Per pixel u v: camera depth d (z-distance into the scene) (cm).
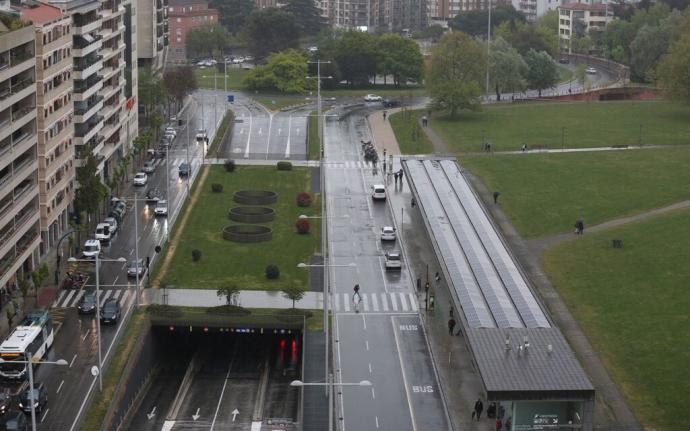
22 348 18475
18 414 16925
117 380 18662
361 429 17375
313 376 19212
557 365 17200
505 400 16388
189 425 18312
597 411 18050
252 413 18850
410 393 18725
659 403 18325
